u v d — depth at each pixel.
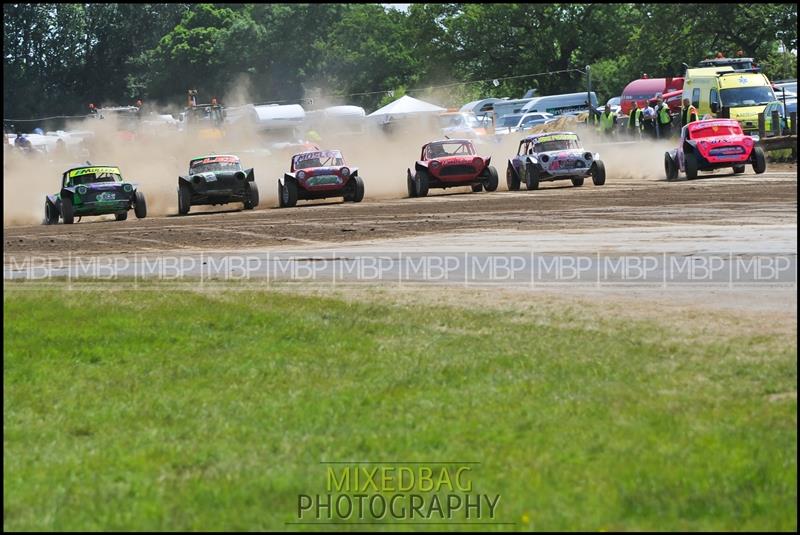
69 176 104.31
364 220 80.31
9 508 20.97
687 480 20.59
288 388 29.45
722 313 36.16
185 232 79.31
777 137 118.31
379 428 25.14
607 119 153.75
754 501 19.66
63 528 19.84
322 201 115.19
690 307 37.56
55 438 25.91
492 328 35.84
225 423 26.28
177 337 37.31
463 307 40.06
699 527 18.80
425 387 28.62
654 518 19.25
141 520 20.08
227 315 40.72
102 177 104.50
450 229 69.38
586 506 19.86
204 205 114.69
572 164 104.94
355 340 35.22
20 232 91.44
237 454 23.83
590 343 32.50
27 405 29.17
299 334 36.69
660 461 21.59
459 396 27.44
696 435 22.97
